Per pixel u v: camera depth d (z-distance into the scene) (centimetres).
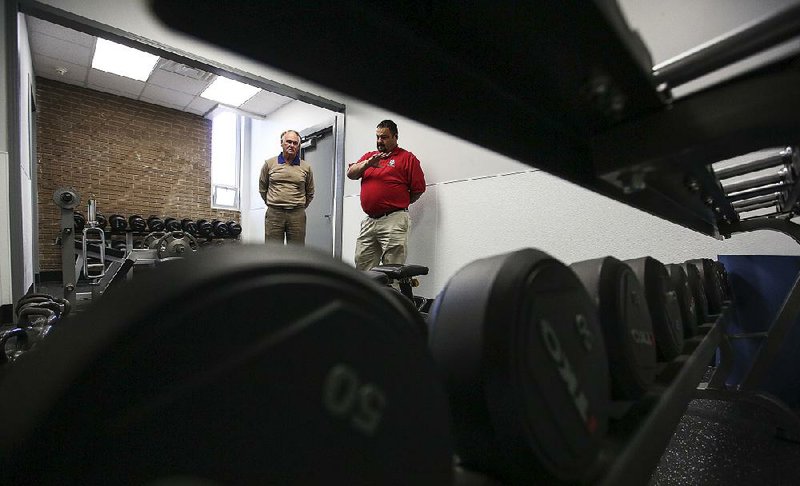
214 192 661
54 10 268
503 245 258
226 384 15
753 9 158
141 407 14
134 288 16
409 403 21
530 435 33
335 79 31
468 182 279
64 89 543
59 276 539
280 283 17
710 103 41
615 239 210
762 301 146
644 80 39
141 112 598
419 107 37
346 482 18
